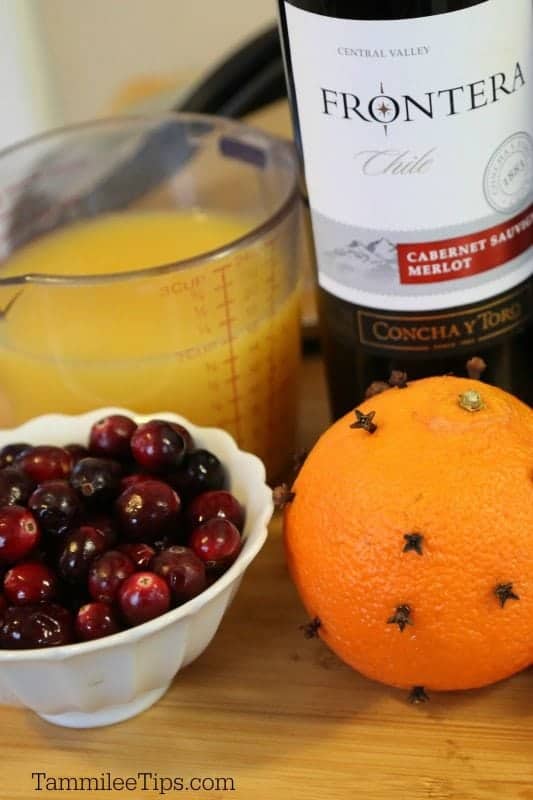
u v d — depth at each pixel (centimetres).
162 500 51
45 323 58
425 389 50
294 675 53
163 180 68
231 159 67
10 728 52
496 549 47
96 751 52
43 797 50
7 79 83
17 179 67
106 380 59
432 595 47
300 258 62
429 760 50
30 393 60
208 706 52
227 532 51
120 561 50
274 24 81
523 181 53
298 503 50
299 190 60
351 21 50
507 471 48
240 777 50
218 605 51
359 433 49
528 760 50
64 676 49
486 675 49
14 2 80
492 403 49
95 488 52
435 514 47
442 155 52
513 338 56
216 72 80
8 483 52
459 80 50
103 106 86
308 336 67
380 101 51
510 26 50
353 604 48
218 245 65
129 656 49
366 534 48
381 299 55
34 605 49
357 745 51
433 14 49
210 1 81
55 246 66
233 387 59
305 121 53
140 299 57
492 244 54
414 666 49
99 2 81
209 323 58
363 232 54
